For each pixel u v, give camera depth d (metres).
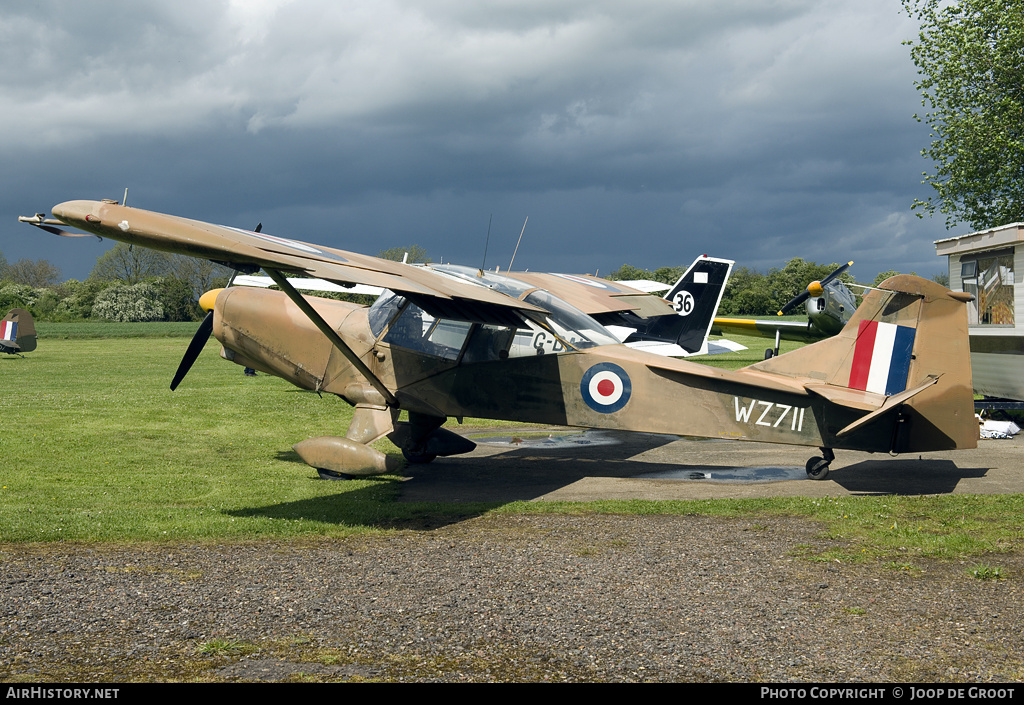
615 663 3.46
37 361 27.58
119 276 99.19
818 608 4.14
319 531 6.01
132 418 12.80
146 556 5.23
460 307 7.51
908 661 3.45
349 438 8.27
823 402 7.69
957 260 14.07
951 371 7.51
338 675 3.35
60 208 5.81
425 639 3.75
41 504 6.77
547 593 4.43
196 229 5.79
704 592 4.43
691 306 17.30
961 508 6.46
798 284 80.94
